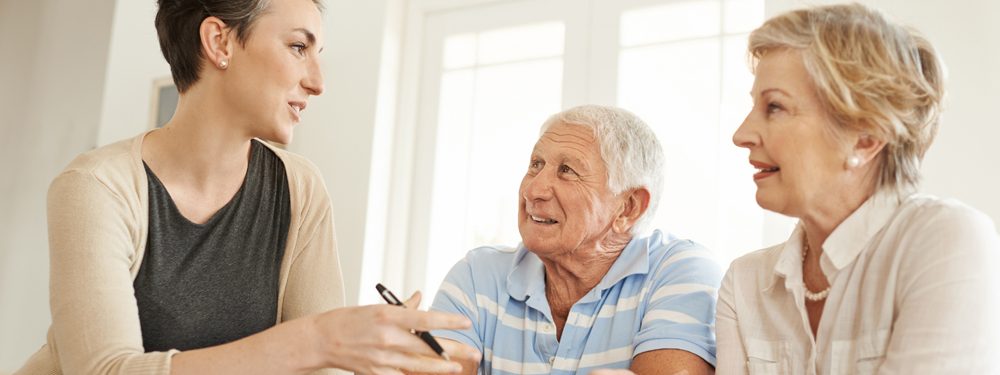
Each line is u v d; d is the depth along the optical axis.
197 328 1.27
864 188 1.04
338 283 1.43
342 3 3.14
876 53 0.98
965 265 0.91
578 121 1.40
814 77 0.99
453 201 2.99
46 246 3.76
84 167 1.15
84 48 3.90
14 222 3.93
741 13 2.49
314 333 0.99
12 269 3.86
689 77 2.56
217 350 1.02
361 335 0.97
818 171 1.02
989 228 0.95
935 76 1.02
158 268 1.23
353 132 3.02
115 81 3.44
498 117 2.94
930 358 0.89
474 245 2.93
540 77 2.87
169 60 1.27
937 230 0.95
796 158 1.02
